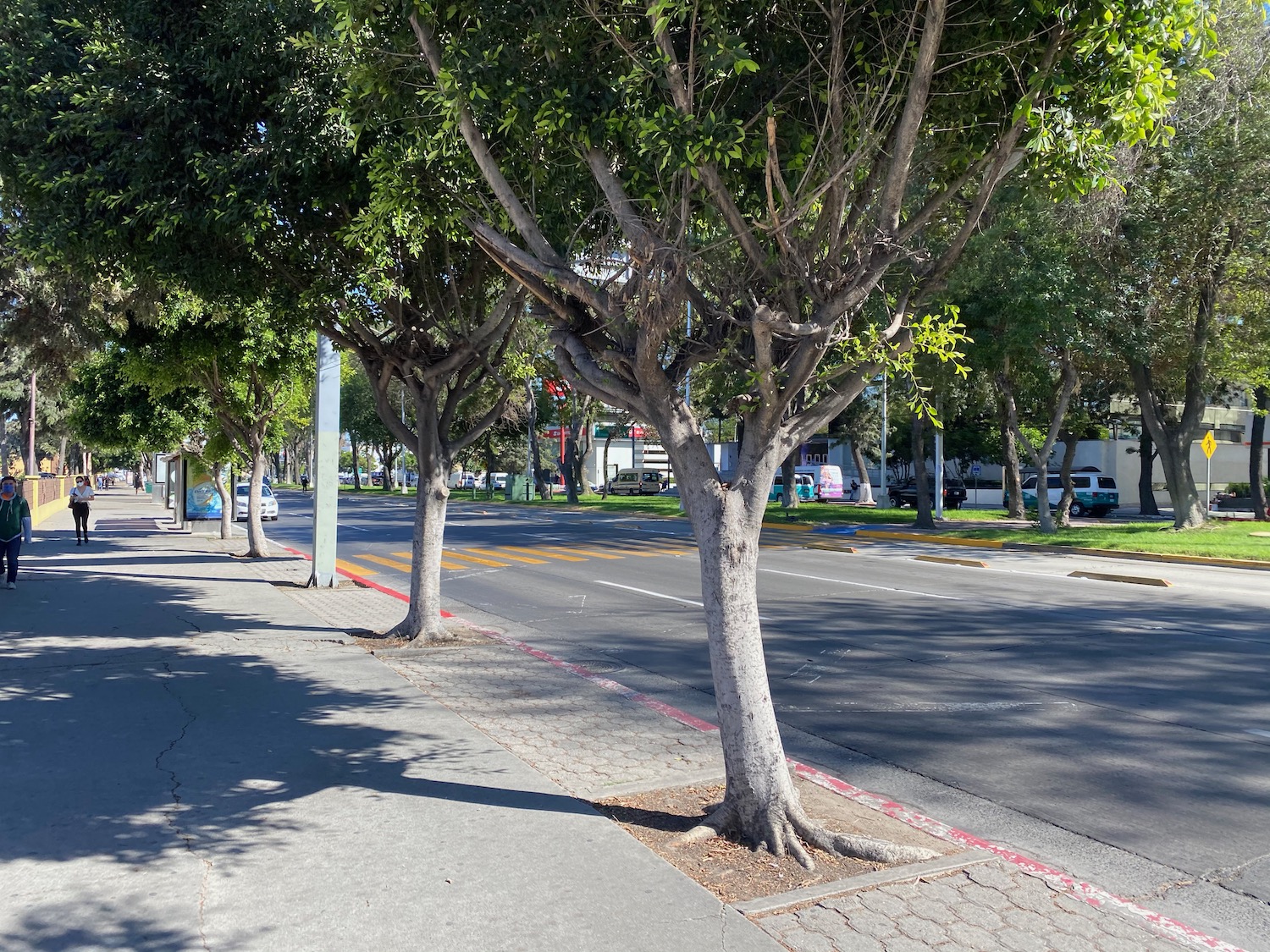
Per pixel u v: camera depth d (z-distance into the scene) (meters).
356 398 73.56
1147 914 4.29
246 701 7.73
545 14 6.05
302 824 5.01
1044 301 22.33
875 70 6.29
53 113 9.22
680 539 27.08
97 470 102.19
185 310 15.38
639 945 3.76
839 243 5.46
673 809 5.38
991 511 40.69
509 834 4.90
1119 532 26.64
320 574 15.75
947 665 9.96
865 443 49.31
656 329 5.01
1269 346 24.34
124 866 4.45
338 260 10.59
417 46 7.02
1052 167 6.10
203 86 9.46
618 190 5.87
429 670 9.16
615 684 8.80
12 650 9.74
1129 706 8.31
